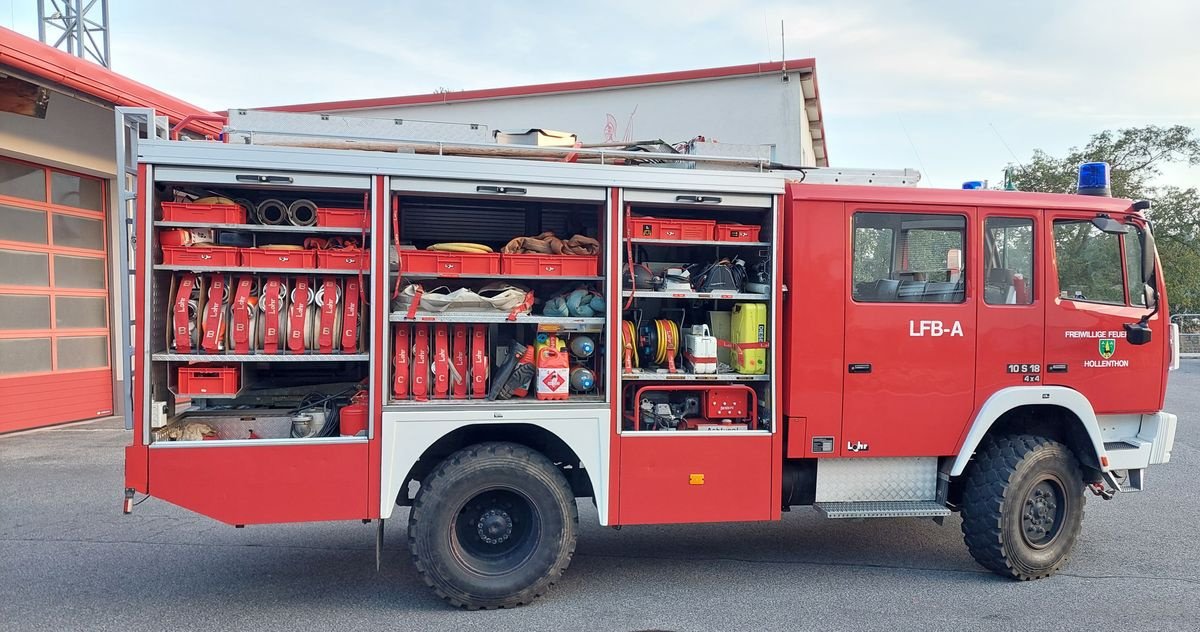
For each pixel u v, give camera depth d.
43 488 6.38
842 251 4.32
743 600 4.16
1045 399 4.49
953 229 4.52
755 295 4.29
